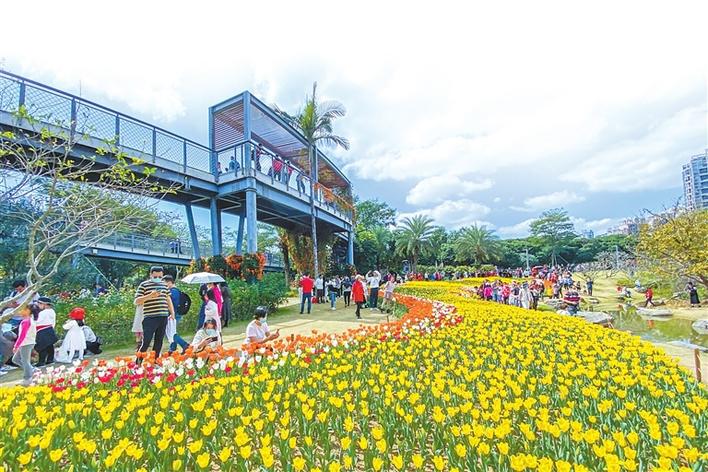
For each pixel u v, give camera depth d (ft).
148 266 102.32
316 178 78.89
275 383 14.84
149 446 10.14
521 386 14.30
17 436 10.66
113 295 34.30
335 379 15.94
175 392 14.60
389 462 9.73
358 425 12.48
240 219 74.02
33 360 25.91
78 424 11.76
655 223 67.82
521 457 7.98
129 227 27.43
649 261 72.13
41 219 18.97
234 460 10.09
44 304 25.70
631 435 8.82
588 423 11.32
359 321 41.47
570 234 252.21
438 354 19.39
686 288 65.46
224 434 12.04
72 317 27.55
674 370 15.99
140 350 20.93
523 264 251.80
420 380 15.75
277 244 122.01
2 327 24.59
